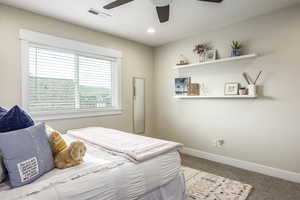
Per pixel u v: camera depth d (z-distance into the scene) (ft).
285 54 7.59
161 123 12.88
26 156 3.45
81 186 3.53
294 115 7.43
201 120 10.64
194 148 11.04
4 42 6.90
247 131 8.81
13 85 7.11
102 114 10.12
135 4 7.11
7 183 3.38
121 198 4.08
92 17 8.23
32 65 7.75
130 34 10.51
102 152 5.39
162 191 5.20
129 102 11.56
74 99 9.12
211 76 10.05
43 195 3.10
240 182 7.42
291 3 7.19
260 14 8.13
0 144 3.28
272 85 7.97
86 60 9.59
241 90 8.63
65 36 8.60
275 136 7.95
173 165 5.56
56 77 8.48
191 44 10.95
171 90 12.15
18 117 3.98
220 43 9.68
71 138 7.10
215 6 7.33
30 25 7.55
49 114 8.09
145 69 12.57
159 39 11.46
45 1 6.81
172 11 7.74
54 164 4.14
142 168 4.63
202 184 7.25
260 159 8.42
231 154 9.43
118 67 10.84
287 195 6.46
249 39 8.61
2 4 6.86
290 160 7.57
